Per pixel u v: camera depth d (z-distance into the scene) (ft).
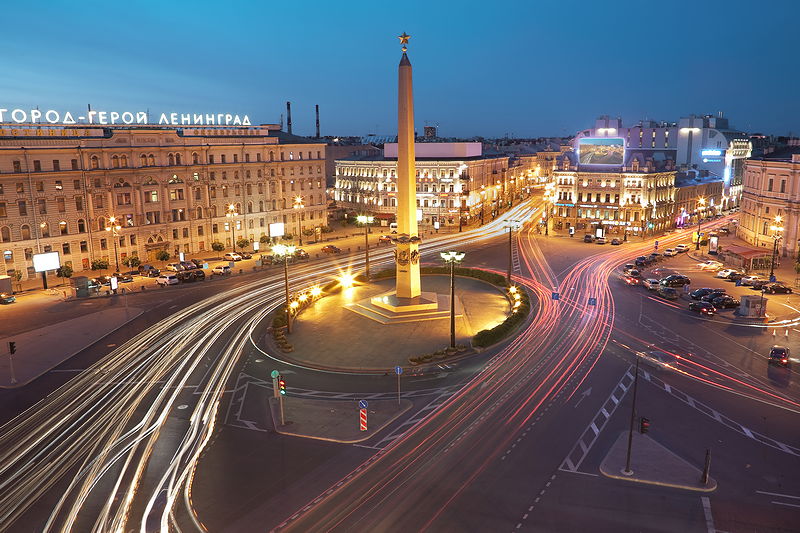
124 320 231.91
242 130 406.82
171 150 353.31
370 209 541.34
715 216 577.43
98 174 321.32
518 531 99.40
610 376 166.91
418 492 111.24
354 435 134.00
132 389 164.35
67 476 119.34
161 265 344.49
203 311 244.83
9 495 112.98
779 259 332.60
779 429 134.92
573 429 135.54
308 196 444.96
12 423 144.77
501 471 118.11
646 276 308.19
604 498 108.37
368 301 247.70
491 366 176.55
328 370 176.76
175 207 359.25
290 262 355.77
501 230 485.97
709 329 211.61
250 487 113.60
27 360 187.62
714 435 132.16
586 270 323.16
